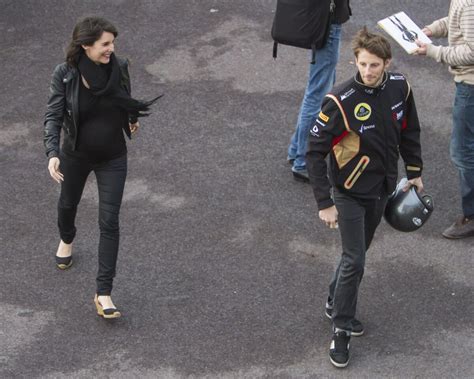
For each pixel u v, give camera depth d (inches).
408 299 874.1
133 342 825.5
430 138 1135.0
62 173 834.2
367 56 693.3
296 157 1043.9
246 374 786.8
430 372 786.8
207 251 945.5
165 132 1153.4
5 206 1022.4
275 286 893.8
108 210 818.2
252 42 1353.3
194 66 1299.2
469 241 952.9
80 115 788.0
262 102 1216.2
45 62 1316.4
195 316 855.7
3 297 883.4
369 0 1457.9
